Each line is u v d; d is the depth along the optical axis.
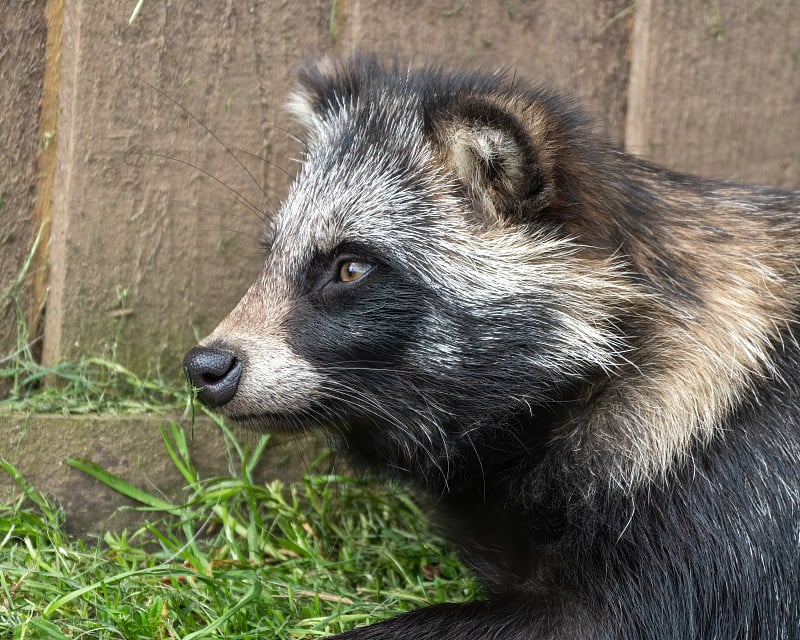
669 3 6.46
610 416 4.65
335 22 6.09
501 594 4.85
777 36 6.64
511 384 4.68
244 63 5.97
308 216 4.87
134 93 5.81
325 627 4.75
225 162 6.02
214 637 4.40
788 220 5.09
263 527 5.57
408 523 6.00
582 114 5.01
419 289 4.68
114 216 5.88
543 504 4.74
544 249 4.64
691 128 6.61
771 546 4.47
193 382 4.64
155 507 5.60
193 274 6.06
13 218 5.88
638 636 4.38
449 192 4.73
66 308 5.86
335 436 5.32
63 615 4.51
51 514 5.40
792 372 4.68
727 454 4.52
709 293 4.71
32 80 5.80
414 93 5.03
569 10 6.40
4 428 5.45
